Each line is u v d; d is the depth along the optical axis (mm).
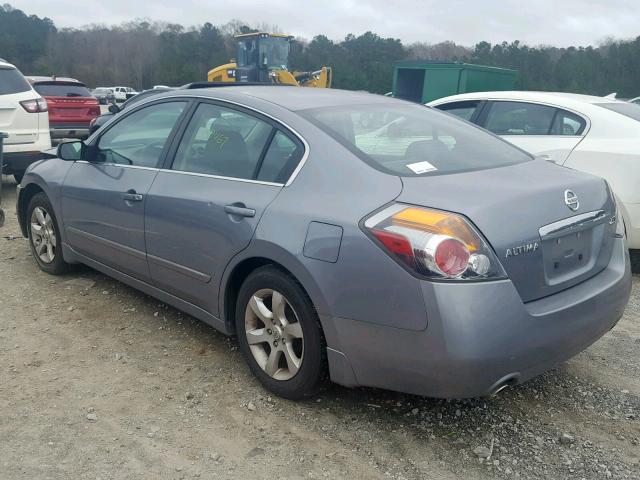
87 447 2826
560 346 2771
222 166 3486
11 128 7703
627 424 3105
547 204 2842
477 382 2564
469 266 2516
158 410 3145
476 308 2498
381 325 2664
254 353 3318
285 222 2979
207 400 3250
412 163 3029
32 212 5047
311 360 2980
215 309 3488
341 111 3439
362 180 2877
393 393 3328
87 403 3188
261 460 2775
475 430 3021
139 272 4012
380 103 3762
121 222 4008
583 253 3041
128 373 3512
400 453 2840
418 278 2531
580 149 5621
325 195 2924
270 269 3107
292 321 3102
